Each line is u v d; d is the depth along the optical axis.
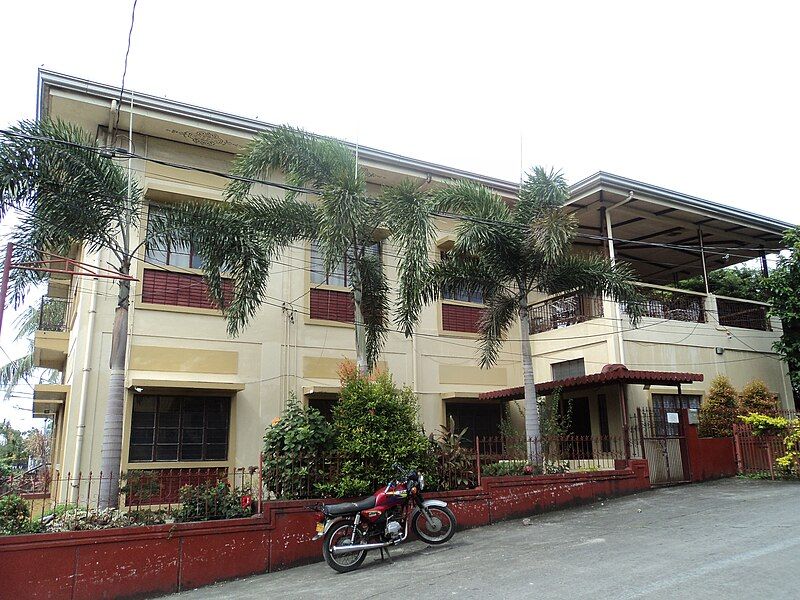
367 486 9.48
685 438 14.26
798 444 13.57
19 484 8.54
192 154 14.13
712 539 7.96
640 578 6.34
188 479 9.94
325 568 8.59
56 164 9.78
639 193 16.50
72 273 8.94
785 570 6.22
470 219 12.18
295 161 11.63
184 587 8.06
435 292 13.19
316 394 14.41
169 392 12.78
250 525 8.68
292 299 14.73
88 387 12.15
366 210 11.39
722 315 18.17
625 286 13.13
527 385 12.60
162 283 13.31
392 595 6.71
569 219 12.36
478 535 9.75
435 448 10.85
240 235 11.23
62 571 7.45
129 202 10.70
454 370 16.81
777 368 18.59
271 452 9.52
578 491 11.81
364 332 11.81
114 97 12.67
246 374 13.80
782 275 17.36
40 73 12.07
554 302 17.70
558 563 7.37
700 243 18.56
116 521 8.22
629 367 15.42
